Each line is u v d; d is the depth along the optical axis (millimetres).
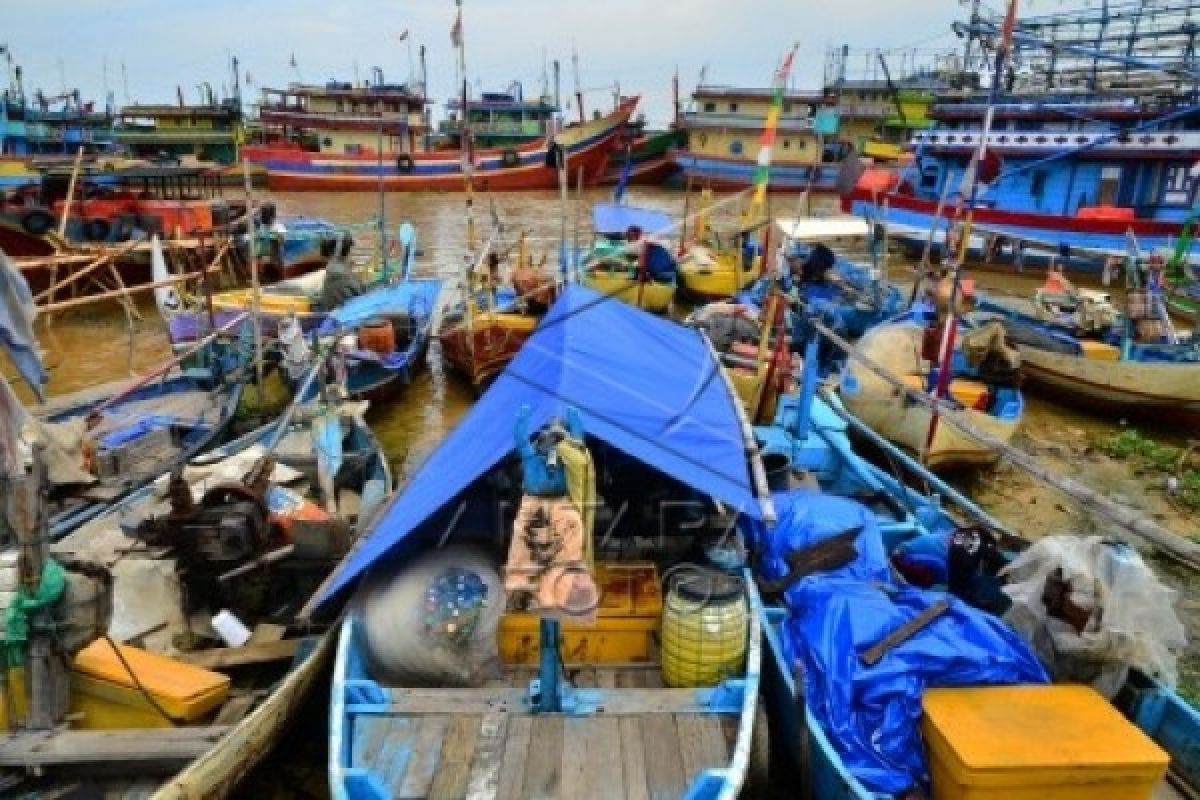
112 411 12875
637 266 21984
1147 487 12969
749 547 8453
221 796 5949
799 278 20938
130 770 5887
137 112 62562
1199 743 6312
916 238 31281
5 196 27328
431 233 38562
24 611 5836
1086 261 28031
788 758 6824
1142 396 15148
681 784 5480
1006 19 11281
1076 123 27922
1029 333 16969
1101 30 29328
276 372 14594
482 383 17000
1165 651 6766
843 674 6348
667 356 10094
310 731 7426
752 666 6367
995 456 12391
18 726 6047
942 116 31719
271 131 63656
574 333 8914
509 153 53844
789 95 50375
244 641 7582
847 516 8594
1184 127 25375
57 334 21016
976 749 5527
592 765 5578
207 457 10602
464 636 6574
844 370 14016
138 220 23703
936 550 8602
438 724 5902
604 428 7336
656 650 6906
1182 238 21891
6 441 6371
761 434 11320
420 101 58094
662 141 58156
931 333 12609
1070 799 5520
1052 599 6910
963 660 6238
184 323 16219
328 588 7238
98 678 6465
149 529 7871
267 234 25656
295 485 10430
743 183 50281
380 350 16500
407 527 6922
